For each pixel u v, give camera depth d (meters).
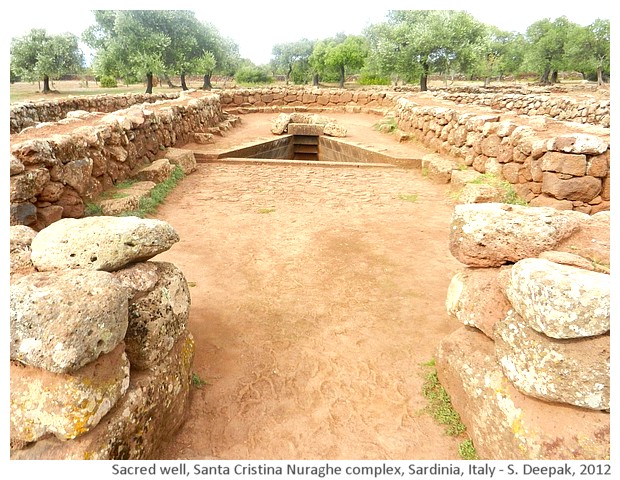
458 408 2.81
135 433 2.24
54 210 5.37
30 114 11.54
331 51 37.22
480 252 2.88
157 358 2.48
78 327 1.92
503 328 2.42
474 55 23.38
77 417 1.93
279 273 5.01
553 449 2.06
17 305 2.02
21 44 27.33
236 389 3.11
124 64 23.88
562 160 6.23
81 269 2.34
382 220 6.87
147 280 2.53
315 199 8.07
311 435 2.72
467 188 7.45
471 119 9.05
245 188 8.82
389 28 25.50
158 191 7.68
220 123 16.11
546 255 2.57
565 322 1.99
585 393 2.00
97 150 6.70
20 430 1.99
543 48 29.70
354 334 3.80
